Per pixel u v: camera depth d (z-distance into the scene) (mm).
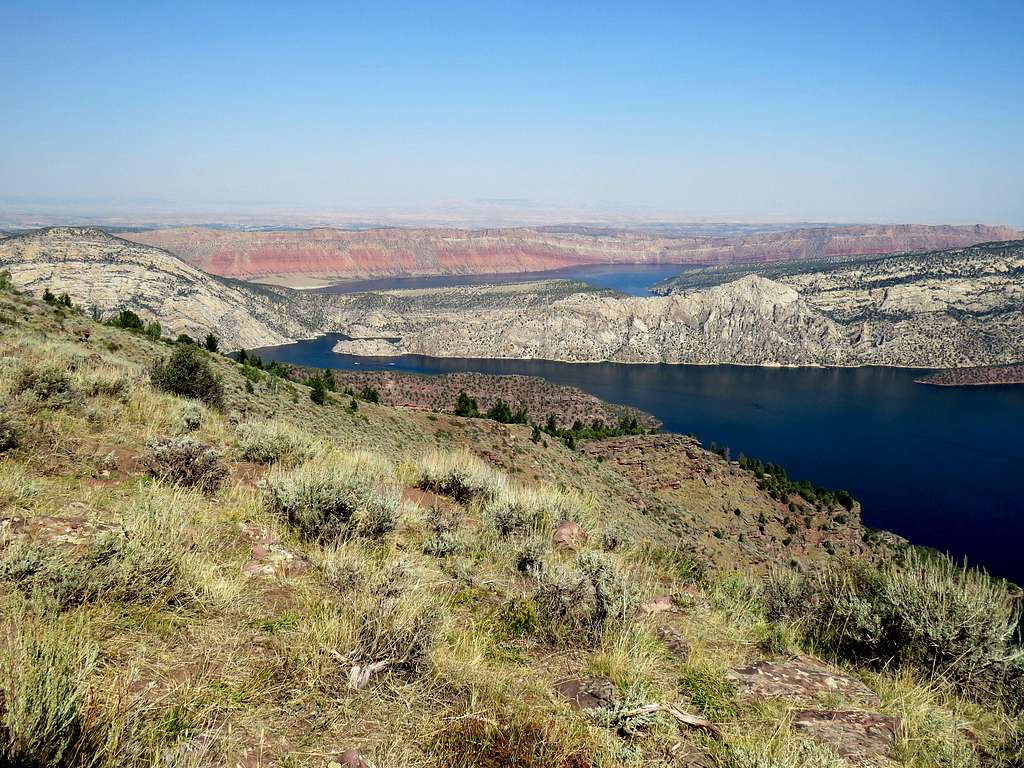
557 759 2811
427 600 4281
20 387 8430
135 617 3424
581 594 4598
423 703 3227
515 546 6500
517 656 4059
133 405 9812
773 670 4387
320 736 2832
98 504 5113
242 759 2562
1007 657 4648
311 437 11195
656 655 4254
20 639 2629
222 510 5910
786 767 2871
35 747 2223
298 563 4910
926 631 4895
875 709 3924
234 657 3287
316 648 3432
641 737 3186
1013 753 3646
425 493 9320
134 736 2486
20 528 4137
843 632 5328
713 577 7328
